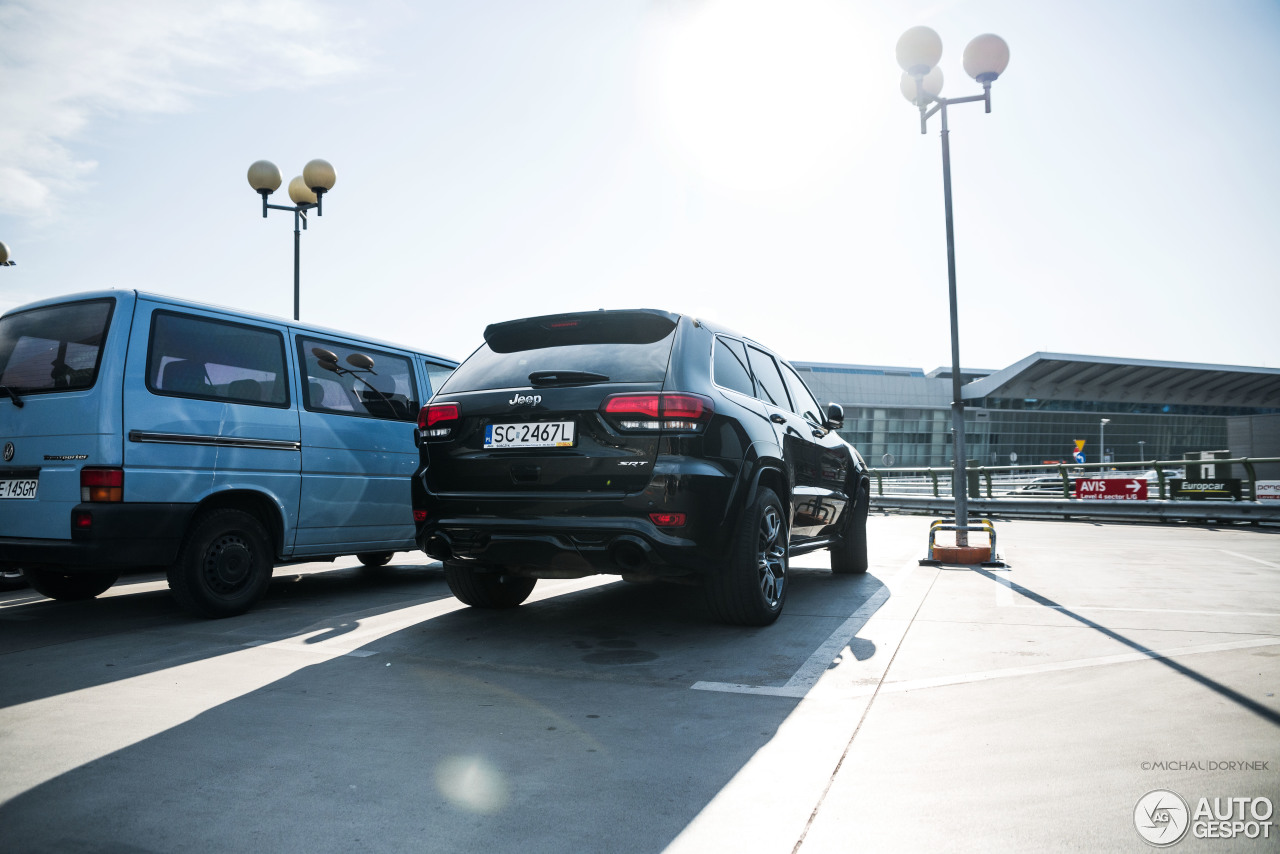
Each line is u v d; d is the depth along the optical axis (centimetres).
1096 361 7775
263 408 524
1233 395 8556
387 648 411
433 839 199
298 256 1196
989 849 191
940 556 766
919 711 300
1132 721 281
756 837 200
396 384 632
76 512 437
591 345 433
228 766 247
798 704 312
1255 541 1098
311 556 554
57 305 483
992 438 8094
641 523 378
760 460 446
